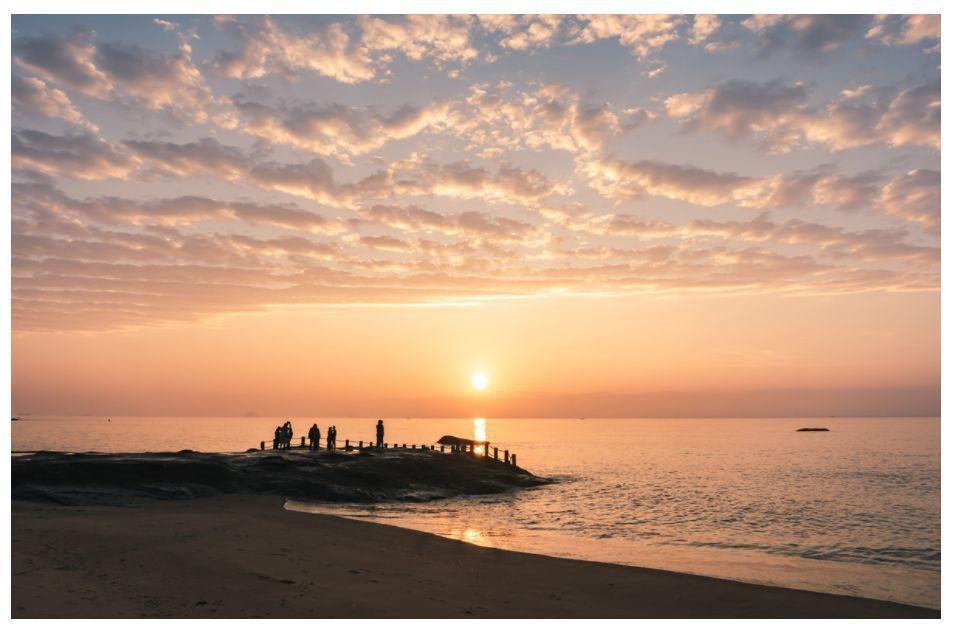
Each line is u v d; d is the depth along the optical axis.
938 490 49.94
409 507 36.69
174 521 22.81
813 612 14.63
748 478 59.50
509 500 41.84
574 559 20.73
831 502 42.38
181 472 34.91
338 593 14.15
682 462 83.19
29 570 13.69
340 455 44.12
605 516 35.22
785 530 31.39
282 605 12.80
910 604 17.02
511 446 133.75
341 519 26.59
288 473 38.22
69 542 16.94
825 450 112.75
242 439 143.88
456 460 51.03
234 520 24.09
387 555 19.50
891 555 25.41
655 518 34.75
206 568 15.48
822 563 23.20
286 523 24.45
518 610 13.97
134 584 13.42
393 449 52.59
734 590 16.61
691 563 22.03
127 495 30.77
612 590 16.44
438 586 15.77
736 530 31.22
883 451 108.62
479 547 21.94
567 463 81.88
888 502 42.66
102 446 105.31
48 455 37.84
